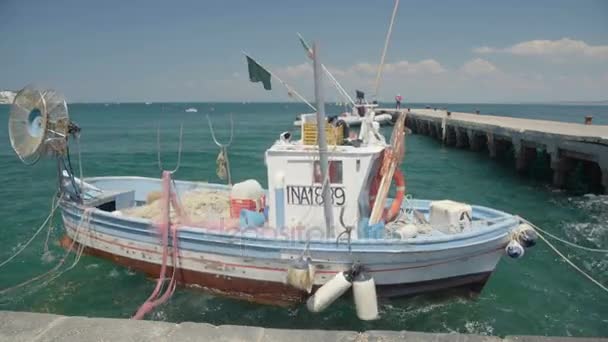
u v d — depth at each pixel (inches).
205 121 3282.5
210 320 291.9
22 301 319.6
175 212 339.6
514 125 1042.7
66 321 185.2
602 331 283.4
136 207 407.2
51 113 337.7
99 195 402.3
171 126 2662.4
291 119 3750.0
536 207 606.2
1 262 390.3
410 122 2113.7
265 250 288.5
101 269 359.9
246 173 920.3
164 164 1037.2
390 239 276.4
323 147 270.2
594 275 369.4
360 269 278.1
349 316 288.8
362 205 301.6
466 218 303.9
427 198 685.9
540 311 308.0
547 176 859.4
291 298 300.7
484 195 697.6
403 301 296.2
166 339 172.6
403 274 283.0
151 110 6776.6
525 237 283.9
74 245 386.0
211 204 379.9
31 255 406.0
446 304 302.8
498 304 316.8
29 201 620.4
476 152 1268.5
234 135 1950.1
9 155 1099.3
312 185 295.1
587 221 527.8
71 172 377.1
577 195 680.4
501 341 165.6
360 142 313.6
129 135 1904.5
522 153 888.3
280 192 299.7
